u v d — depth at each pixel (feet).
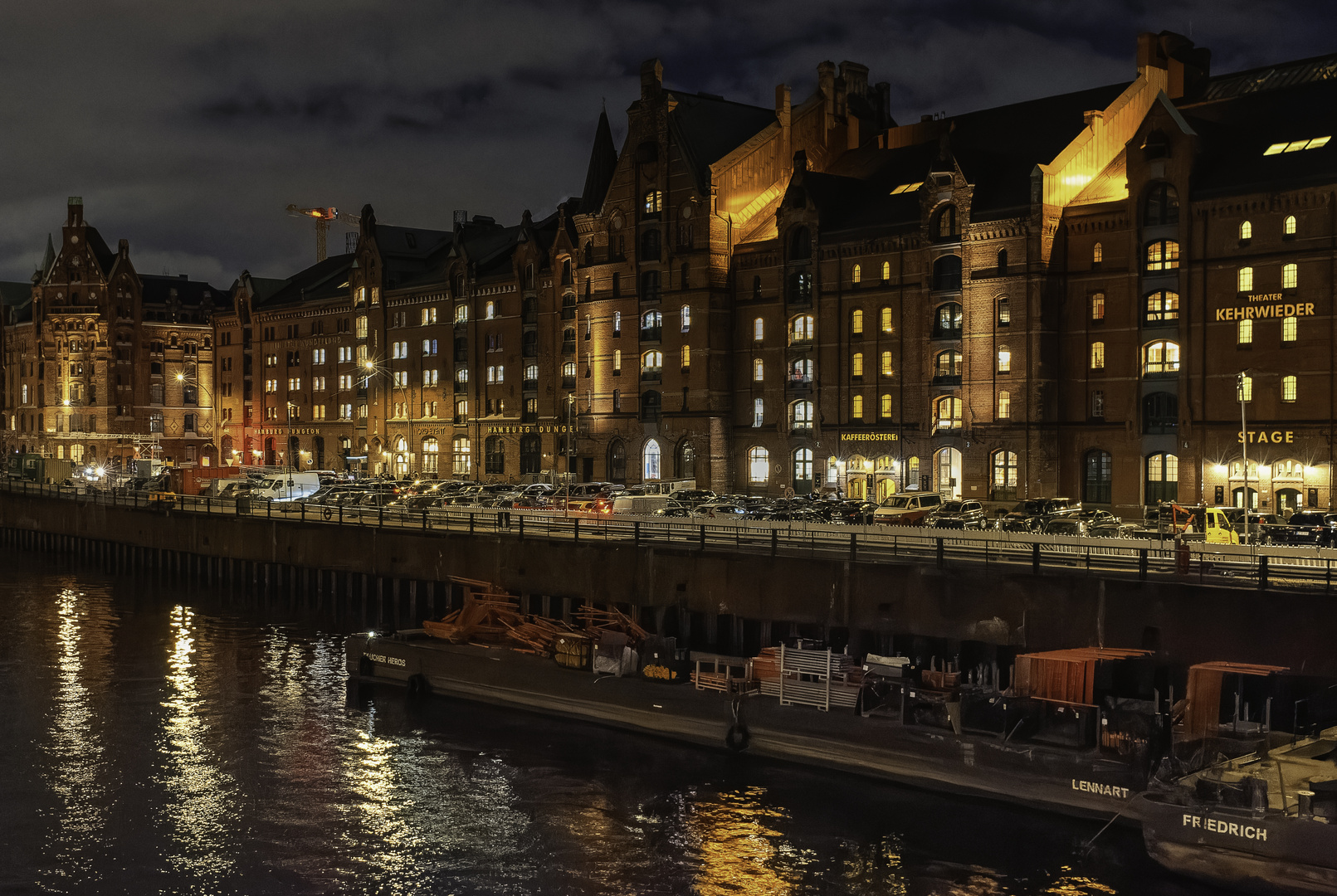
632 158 369.71
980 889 109.29
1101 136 296.51
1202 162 267.59
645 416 371.15
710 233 346.33
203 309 642.22
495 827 125.80
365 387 504.02
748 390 348.18
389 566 241.55
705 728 144.87
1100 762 118.21
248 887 113.29
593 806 130.21
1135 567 155.33
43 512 369.30
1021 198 286.66
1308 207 247.91
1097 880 110.01
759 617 181.37
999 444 288.51
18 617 248.93
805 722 137.28
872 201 330.34
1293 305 249.75
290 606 263.49
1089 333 281.33
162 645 217.77
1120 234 275.80
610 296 379.76
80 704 174.60
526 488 330.54
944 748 127.13
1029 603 156.04
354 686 180.45
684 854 118.01
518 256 428.97
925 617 164.96
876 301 316.40
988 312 290.56
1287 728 135.95
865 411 319.06
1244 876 104.53
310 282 566.77
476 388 447.83
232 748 152.46
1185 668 143.64
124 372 616.80
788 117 362.53
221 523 288.10
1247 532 196.34
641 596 195.62
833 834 120.67
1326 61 294.05
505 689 164.66
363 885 113.39
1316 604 135.23
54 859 119.24
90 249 615.98
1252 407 255.50
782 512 260.62
